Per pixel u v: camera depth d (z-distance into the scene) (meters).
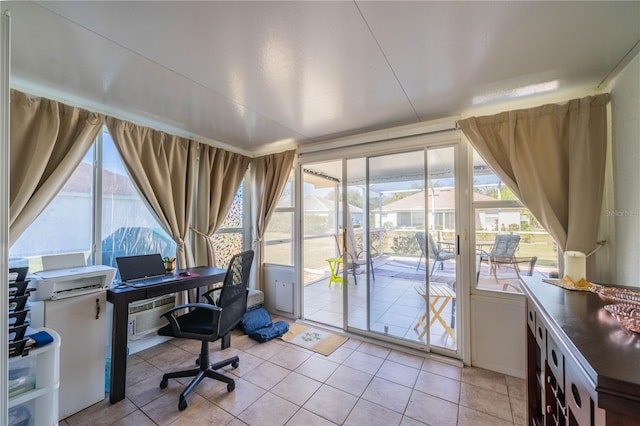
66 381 1.76
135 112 2.37
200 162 3.15
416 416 1.75
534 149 2.04
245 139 3.19
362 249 3.04
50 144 1.92
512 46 1.46
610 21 1.25
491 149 2.21
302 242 3.51
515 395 1.95
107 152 2.45
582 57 1.55
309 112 2.37
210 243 3.16
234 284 2.13
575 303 1.24
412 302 2.74
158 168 2.63
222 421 1.71
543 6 1.17
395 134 2.69
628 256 1.60
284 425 1.68
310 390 2.03
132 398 1.93
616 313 1.03
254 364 2.39
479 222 2.38
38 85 1.89
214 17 1.24
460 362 2.40
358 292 3.06
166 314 1.94
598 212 1.82
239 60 1.59
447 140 2.47
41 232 2.07
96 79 1.81
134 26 1.30
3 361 0.79
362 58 1.57
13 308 1.38
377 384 2.10
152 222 2.79
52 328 1.72
